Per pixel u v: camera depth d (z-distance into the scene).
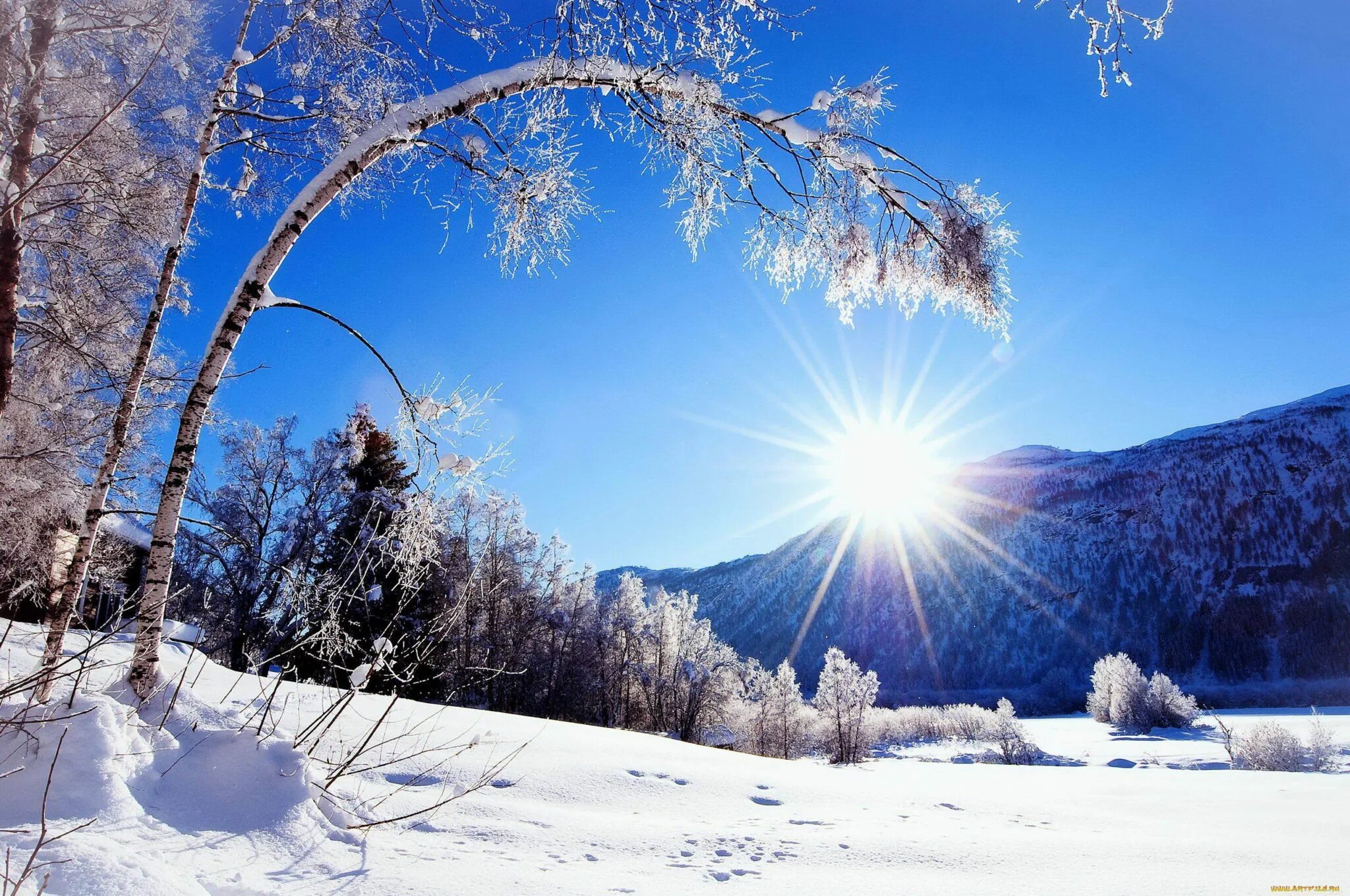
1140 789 7.90
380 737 5.50
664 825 4.30
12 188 4.98
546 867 3.05
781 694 45.09
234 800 3.12
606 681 39.72
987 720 47.25
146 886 2.06
